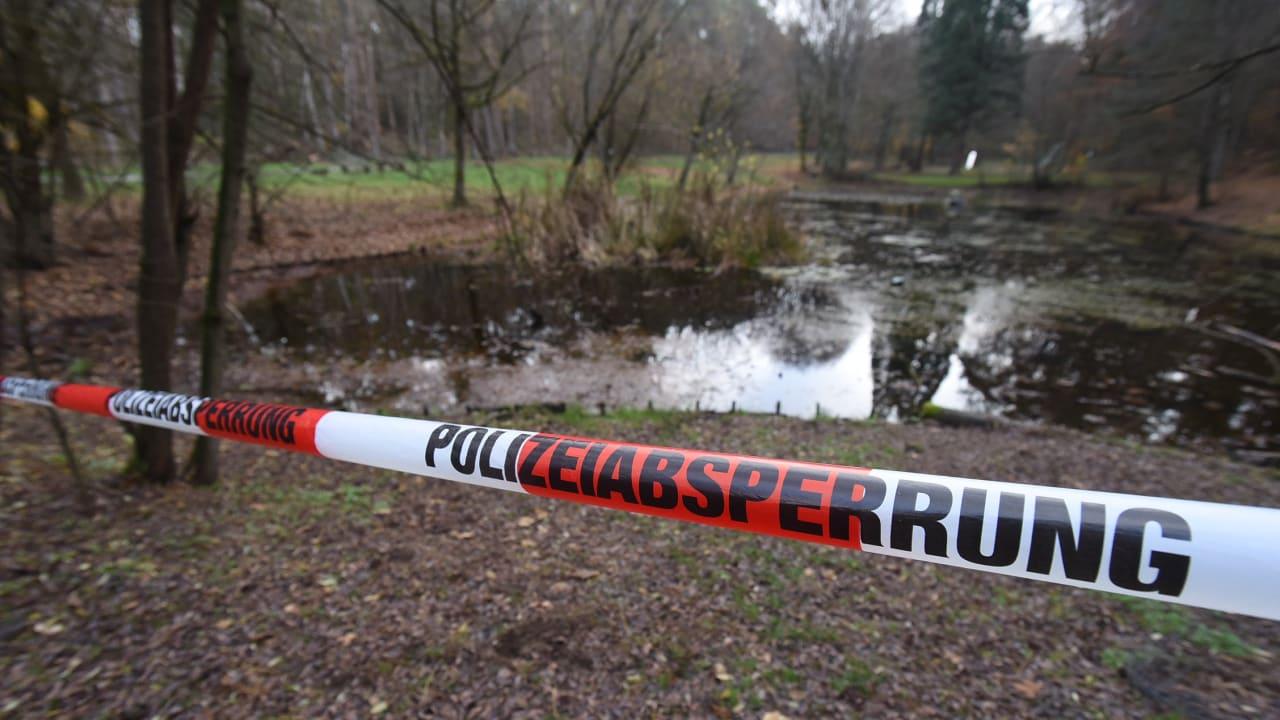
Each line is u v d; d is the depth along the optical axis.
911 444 5.29
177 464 4.48
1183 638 2.71
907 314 10.23
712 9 20.97
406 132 33.41
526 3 15.17
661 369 7.69
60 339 7.95
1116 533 0.83
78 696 2.16
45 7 3.94
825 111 39.59
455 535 3.60
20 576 2.74
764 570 3.27
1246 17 10.74
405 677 2.43
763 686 2.47
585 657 2.60
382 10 10.38
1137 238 17.70
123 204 13.57
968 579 3.21
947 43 32.38
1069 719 2.28
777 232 15.04
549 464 1.21
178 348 8.11
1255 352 8.30
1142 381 7.39
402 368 7.62
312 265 13.88
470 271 13.62
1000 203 27.03
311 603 2.85
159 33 3.25
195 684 2.29
